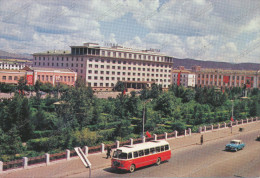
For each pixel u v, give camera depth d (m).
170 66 155.62
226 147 38.44
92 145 36.00
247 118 69.31
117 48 134.62
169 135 44.97
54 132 37.91
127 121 48.50
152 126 48.50
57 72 113.06
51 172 26.17
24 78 95.94
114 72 129.38
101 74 124.69
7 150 31.22
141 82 138.00
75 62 123.62
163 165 30.09
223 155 35.59
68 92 44.84
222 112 70.88
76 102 44.47
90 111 45.38
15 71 100.31
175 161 31.92
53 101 62.44
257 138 46.69
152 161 29.23
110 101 71.25
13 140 32.28
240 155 35.84
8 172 25.45
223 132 53.53
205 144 42.22
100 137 38.53
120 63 131.25
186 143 42.19
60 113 43.38
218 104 81.00
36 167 27.50
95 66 122.38
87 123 45.25
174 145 40.38
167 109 61.72
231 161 32.62
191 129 52.34
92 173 26.48
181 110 65.69
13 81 100.00
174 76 194.38
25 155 30.45
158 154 29.98
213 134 51.03
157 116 55.62
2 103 48.34
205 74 165.62
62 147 34.28
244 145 40.22
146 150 28.73
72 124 42.47
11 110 38.97
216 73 161.38
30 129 38.34
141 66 140.50
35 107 59.03
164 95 65.12
